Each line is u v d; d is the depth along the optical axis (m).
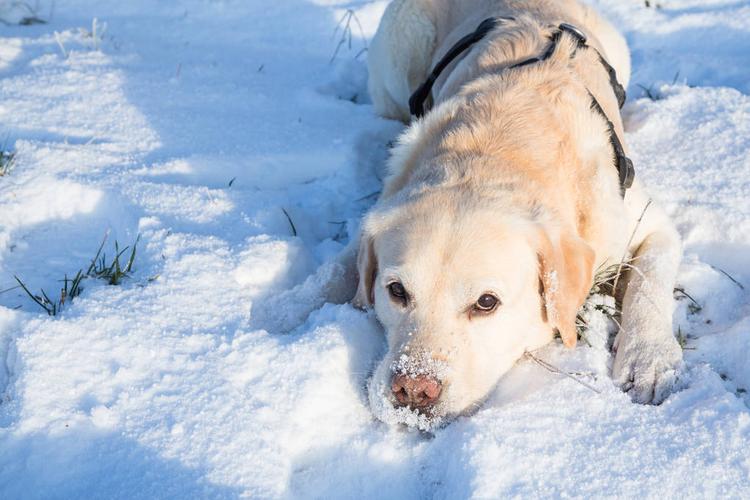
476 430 1.08
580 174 1.26
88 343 1.16
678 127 1.60
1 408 1.10
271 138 1.62
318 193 1.54
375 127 1.70
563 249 1.18
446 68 1.52
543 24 1.46
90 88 1.75
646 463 1.06
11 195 1.41
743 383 1.21
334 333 1.18
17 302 1.27
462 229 1.15
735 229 1.41
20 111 1.66
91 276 1.30
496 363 1.17
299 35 2.12
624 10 2.12
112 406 1.09
